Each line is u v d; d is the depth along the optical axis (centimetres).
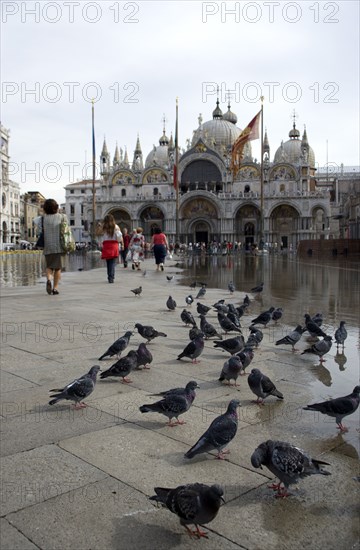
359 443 553
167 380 762
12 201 13125
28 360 844
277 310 1224
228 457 514
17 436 553
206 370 820
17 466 487
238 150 9231
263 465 487
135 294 1720
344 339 987
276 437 566
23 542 378
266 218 11019
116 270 3158
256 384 652
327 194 10825
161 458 509
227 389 728
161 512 418
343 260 5456
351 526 405
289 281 2550
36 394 684
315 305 1600
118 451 522
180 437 559
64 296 1691
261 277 2834
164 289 1977
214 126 12531
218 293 1898
